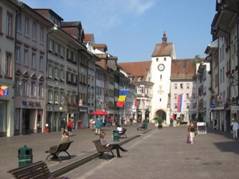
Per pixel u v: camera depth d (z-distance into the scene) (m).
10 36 41.53
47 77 53.31
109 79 96.69
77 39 69.06
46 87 52.97
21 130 45.09
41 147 26.86
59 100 58.94
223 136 47.28
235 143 34.84
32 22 47.72
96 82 83.94
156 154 25.05
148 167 18.52
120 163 20.31
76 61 68.62
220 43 66.75
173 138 44.12
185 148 29.75
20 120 44.81
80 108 70.50
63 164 17.69
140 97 134.62
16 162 18.38
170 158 22.55
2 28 39.69
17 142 31.97
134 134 49.97
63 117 60.59
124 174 16.22
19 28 44.16
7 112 41.41
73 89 66.69
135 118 127.31
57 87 57.78
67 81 63.00
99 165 19.53
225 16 52.03
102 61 91.94
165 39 140.38
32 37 47.84
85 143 31.88
